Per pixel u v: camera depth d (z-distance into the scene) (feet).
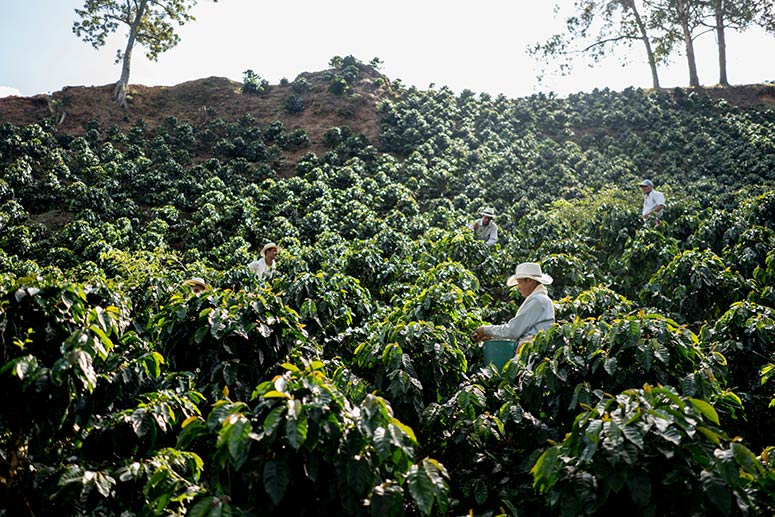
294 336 16.66
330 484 9.62
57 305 12.26
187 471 11.93
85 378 11.43
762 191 62.54
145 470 11.02
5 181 66.18
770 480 9.98
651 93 110.22
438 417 14.61
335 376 15.53
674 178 77.82
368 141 88.48
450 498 13.80
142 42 114.62
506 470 14.15
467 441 13.87
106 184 67.77
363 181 71.15
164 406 12.21
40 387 10.73
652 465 9.68
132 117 100.37
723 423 15.97
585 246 38.55
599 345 14.70
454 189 73.46
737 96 112.57
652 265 34.30
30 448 11.54
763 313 17.95
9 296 11.81
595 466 9.58
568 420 14.80
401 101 102.99
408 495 12.78
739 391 16.92
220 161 83.15
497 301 33.04
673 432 9.41
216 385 14.58
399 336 16.44
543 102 106.73
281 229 57.16
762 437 16.47
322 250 43.62
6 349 11.53
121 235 56.18
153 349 16.71
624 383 14.26
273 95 108.68
